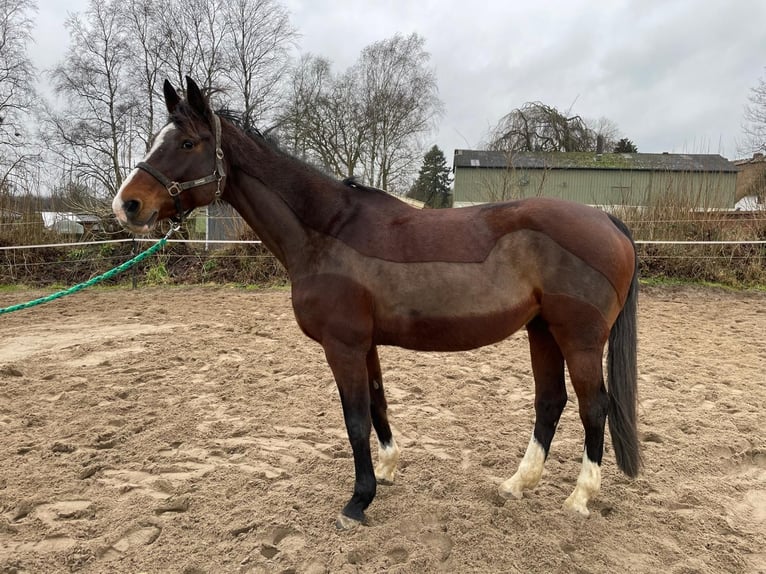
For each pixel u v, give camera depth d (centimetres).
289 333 644
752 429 354
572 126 2664
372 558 220
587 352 231
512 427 364
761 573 212
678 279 968
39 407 394
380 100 2264
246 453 318
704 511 255
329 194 247
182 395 423
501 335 235
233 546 226
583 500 249
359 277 231
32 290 1018
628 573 211
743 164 1644
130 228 230
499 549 221
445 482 282
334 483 282
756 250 970
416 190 3253
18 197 1155
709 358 538
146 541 232
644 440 344
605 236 233
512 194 1183
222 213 1100
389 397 426
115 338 607
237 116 264
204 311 791
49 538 234
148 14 1869
